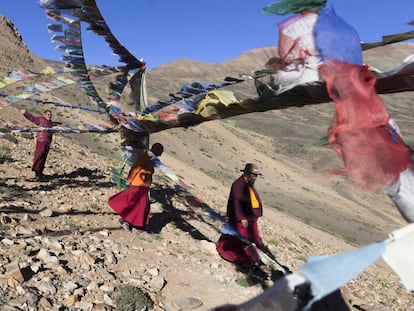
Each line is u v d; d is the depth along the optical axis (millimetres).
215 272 7535
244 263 7531
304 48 2133
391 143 1959
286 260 10164
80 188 10594
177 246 8359
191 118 4594
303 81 2230
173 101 3850
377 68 2086
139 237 8258
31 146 14367
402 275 1774
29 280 5555
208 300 6465
